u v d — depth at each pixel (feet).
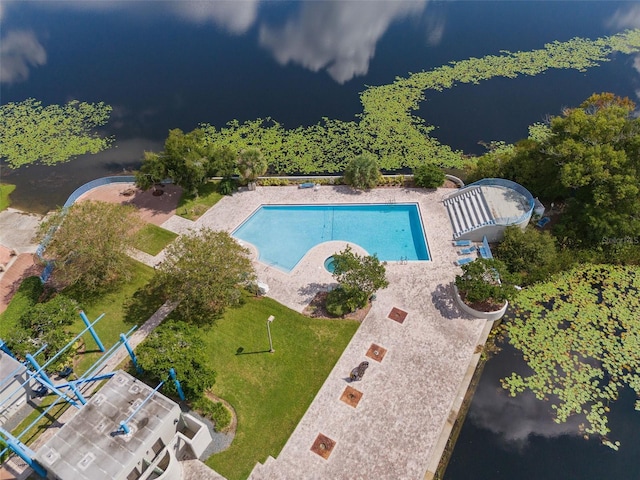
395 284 115.96
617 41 235.61
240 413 90.22
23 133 188.65
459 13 282.97
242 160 143.43
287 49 249.34
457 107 190.70
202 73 228.84
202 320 108.27
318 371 97.19
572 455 86.94
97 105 205.67
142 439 74.18
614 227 118.93
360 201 142.61
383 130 179.01
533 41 240.73
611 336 105.81
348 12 290.35
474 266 106.42
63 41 266.57
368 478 80.94
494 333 107.86
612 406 93.81
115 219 114.01
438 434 87.25
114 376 83.35
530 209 124.77
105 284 117.80
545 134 170.81
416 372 96.78
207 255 103.50
